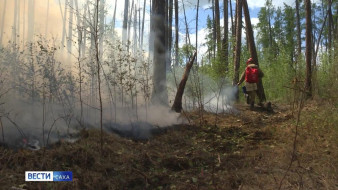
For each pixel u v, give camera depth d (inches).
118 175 138.3
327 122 191.9
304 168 143.3
